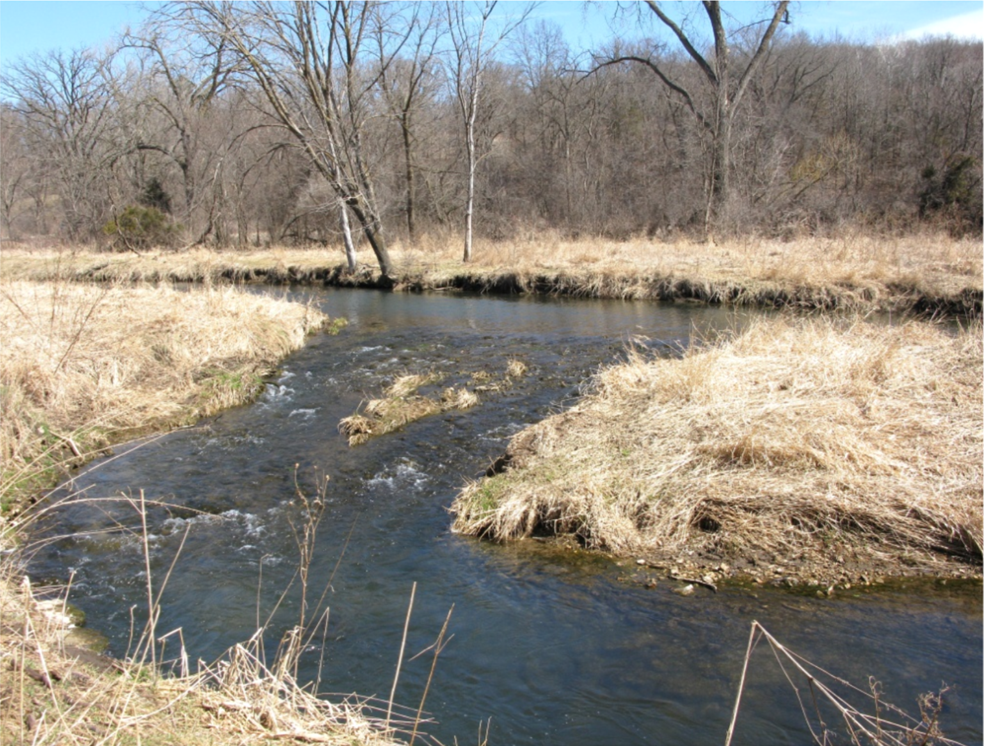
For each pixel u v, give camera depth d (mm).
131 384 10336
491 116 31812
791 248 21203
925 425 7133
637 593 5395
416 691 4379
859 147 31594
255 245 32344
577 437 7613
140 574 5797
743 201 25828
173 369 11086
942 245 19734
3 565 5039
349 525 6652
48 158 35438
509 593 5461
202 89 26219
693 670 4496
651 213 29969
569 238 28031
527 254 22625
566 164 33406
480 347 13641
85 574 5805
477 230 28484
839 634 4812
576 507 6359
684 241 24312
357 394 10781
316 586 5617
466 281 21547
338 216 26016
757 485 6395
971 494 6098
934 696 4164
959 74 31000
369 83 25234
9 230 36750
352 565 5934
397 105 29109
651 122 37281
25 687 3277
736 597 5297
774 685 4332
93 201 31375
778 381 8406
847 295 15938
